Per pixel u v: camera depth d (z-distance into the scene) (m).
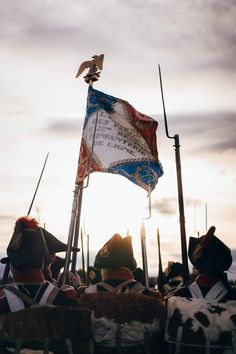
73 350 4.37
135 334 4.64
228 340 4.62
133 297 4.69
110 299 4.67
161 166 6.29
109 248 4.93
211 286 4.87
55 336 4.29
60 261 6.38
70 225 5.40
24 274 4.55
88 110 6.38
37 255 4.55
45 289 4.54
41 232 4.71
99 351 4.67
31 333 4.25
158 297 4.96
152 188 6.13
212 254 4.89
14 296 4.46
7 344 4.34
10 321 4.29
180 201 6.78
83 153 6.24
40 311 4.30
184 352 4.65
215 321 4.65
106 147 6.18
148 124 6.27
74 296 4.64
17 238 4.57
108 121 6.28
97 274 6.04
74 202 5.49
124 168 6.14
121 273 4.92
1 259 4.75
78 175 6.16
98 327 4.64
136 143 6.25
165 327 4.77
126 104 6.32
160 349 4.80
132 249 5.01
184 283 6.60
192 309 4.69
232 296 4.84
